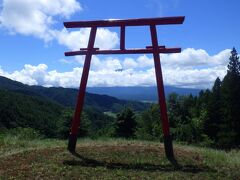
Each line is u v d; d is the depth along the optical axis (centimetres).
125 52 1423
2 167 1216
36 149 1455
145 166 1238
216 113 5734
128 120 4912
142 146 1474
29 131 2402
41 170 1165
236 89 5294
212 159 1355
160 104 1377
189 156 1367
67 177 1108
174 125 6362
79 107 1445
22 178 1097
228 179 1112
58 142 1828
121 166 1234
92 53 1453
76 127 1437
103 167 1212
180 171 1184
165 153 1371
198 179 1103
